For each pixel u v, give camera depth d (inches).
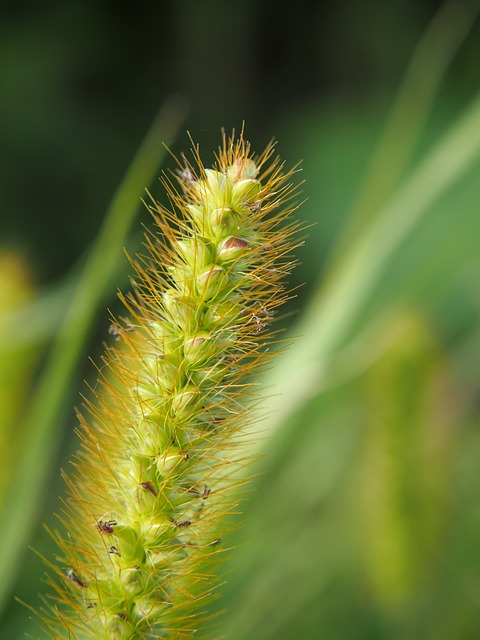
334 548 9.7
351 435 10.2
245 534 9.2
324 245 18.3
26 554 9.8
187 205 6.6
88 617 6.7
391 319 9.8
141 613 6.6
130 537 6.6
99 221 23.3
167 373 6.6
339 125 19.8
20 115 23.2
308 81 27.1
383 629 9.7
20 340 9.7
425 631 9.7
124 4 25.7
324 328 9.5
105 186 23.8
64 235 23.1
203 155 24.9
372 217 10.0
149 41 26.3
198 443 6.6
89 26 25.0
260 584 9.2
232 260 6.5
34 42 24.0
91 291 8.6
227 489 6.8
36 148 23.2
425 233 11.5
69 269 22.9
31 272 10.4
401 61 25.6
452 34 18.4
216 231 6.5
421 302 11.2
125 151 24.5
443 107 18.6
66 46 24.4
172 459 6.6
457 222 11.7
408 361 9.7
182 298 6.5
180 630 6.7
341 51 26.6
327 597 9.5
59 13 24.7
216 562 6.7
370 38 25.9
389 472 9.7
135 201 8.6
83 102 24.8
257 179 6.6
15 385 9.7
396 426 9.7
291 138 21.6
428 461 9.7
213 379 6.6
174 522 6.6
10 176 23.0
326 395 9.7
